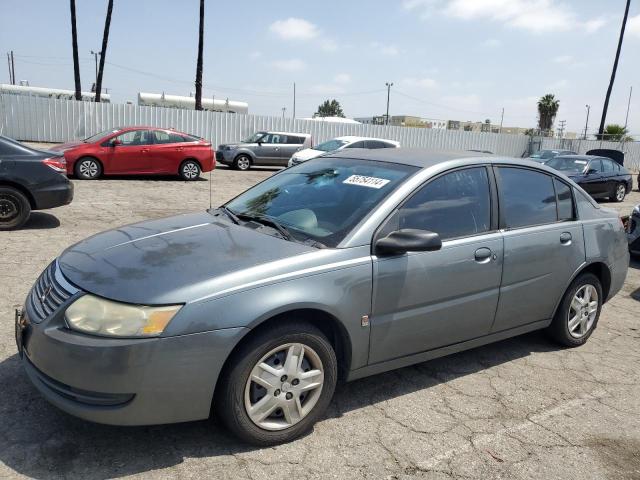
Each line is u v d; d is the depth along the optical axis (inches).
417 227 135.9
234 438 118.3
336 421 129.3
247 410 111.6
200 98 1059.3
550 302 169.3
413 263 131.2
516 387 152.3
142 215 382.9
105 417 102.4
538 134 1375.5
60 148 568.1
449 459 117.0
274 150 825.5
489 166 157.1
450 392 147.2
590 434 130.2
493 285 149.4
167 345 101.8
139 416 103.5
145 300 103.3
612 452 123.3
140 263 115.8
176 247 124.0
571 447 124.2
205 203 456.1
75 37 1010.1
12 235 295.3
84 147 565.9
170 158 601.6
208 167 628.4
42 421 120.6
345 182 147.9
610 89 1312.7
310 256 119.0
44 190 307.9
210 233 133.9
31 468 105.2
